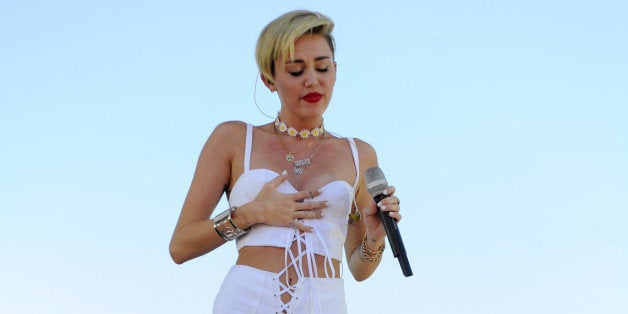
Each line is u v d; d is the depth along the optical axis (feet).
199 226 46.26
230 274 46.06
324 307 45.06
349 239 50.85
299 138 48.91
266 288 44.70
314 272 45.27
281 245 45.27
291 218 45.27
